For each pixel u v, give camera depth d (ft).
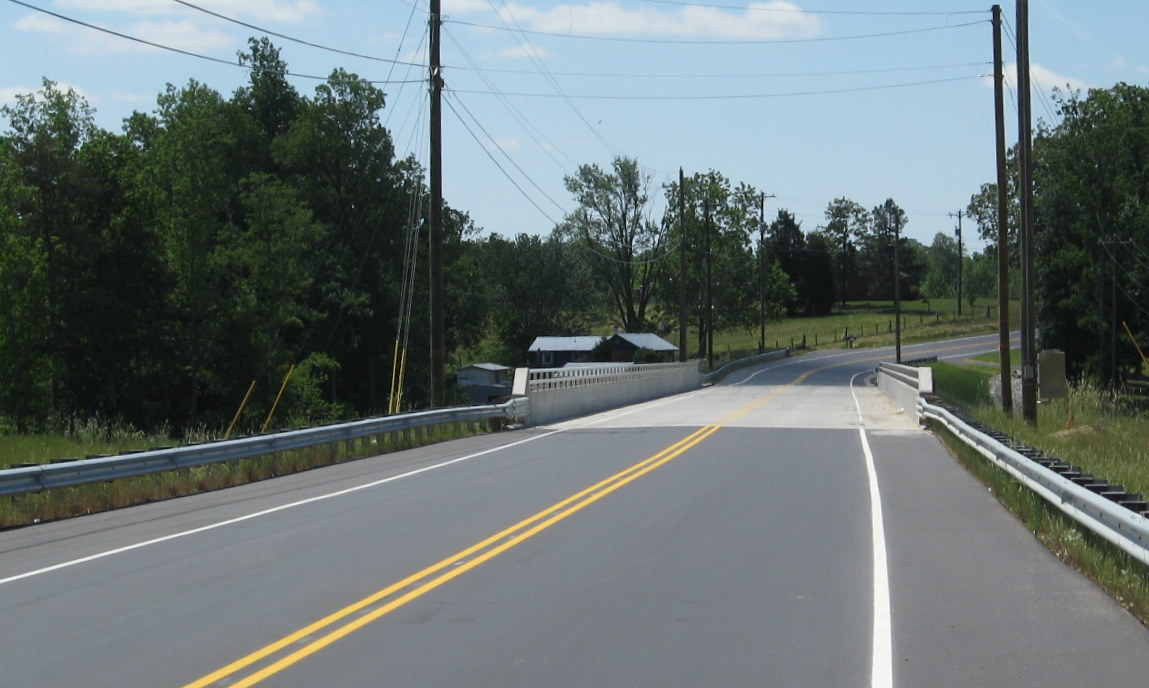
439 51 95.09
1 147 171.53
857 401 147.33
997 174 105.40
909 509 45.68
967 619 26.53
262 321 194.29
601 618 26.73
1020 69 91.86
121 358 185.37
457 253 246.06
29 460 68.59
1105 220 204.44
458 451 76.89
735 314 340.80
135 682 21.68
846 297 590.96
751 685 21.06
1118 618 26.58
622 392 143.64
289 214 203.41
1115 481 51.13
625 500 48.75
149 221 186.19
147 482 55.57
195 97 202.59
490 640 24.67
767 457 68.49
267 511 47.55
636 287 363.97
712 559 34.58
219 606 28.63
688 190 341.41
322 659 23.21
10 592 31.09
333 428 72.54
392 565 34.04
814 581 31.12
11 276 160.86
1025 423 90.84
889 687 20.88
